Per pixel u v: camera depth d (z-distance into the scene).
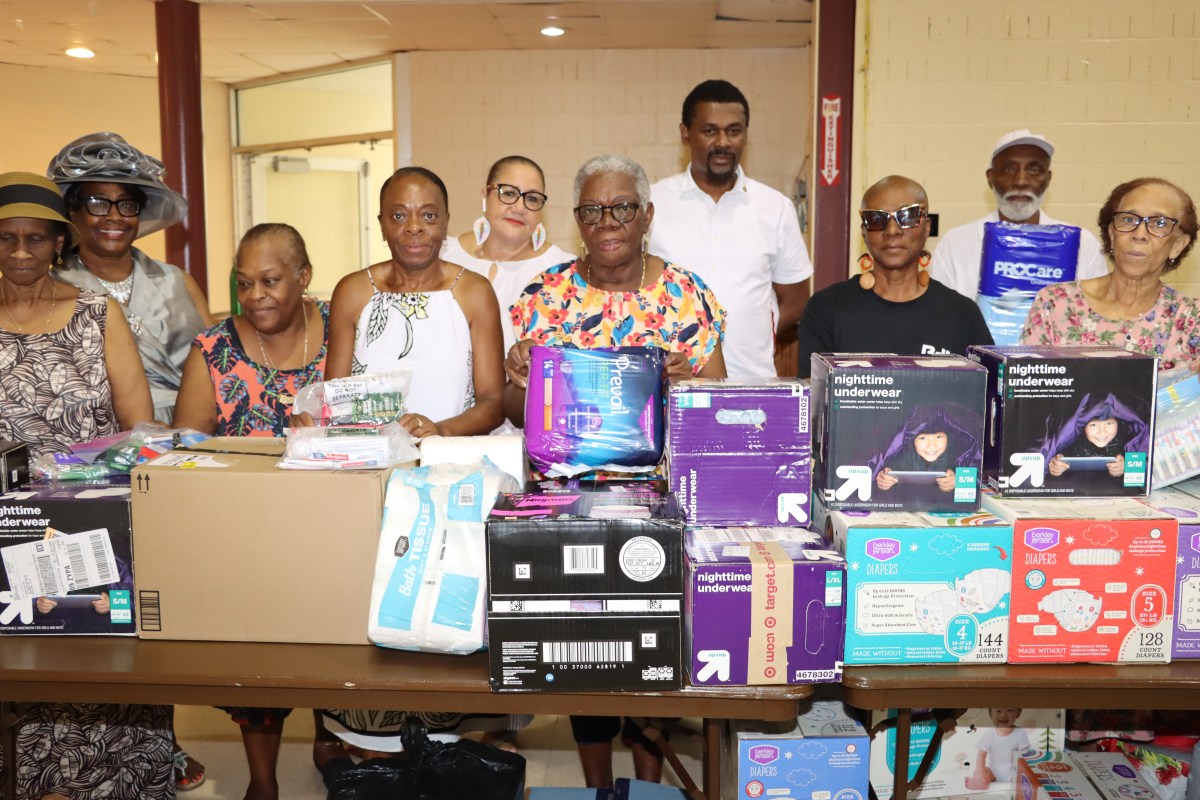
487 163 6.83
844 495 1.71
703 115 3.14
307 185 7.75
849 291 2.57
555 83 6.70
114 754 2.26
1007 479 1.75
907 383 1.68
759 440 1.71
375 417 2.02
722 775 2.04
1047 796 1.92
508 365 2.10
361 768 2.01
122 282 2.60
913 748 2.03
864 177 4.42
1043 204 4.39
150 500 1.71
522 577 1.54
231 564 1.71
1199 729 2.25
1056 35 4.27
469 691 1.58
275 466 1.74
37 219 2.09
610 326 2.18
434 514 1.65
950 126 4.36
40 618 1.74
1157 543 1.62
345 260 7.72
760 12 5.54
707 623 1.56
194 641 1.73
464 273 2.43
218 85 7.86
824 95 4.41
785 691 1.57
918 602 1.63
